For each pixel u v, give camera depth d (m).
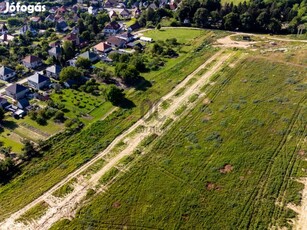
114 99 85.31
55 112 81.38
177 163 63.41
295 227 49.69
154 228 50.66
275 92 84.75
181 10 145.75
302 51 108.00
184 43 125.69
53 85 94.50
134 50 120.81
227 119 75.31
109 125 77.12
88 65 104.94
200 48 119.50
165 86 93.38
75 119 79.25
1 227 51.94
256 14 137.75
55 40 133.12
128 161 64.81
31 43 130.25
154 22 150.75
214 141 68.56
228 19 137.00
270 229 49.62
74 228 51.12
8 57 113.75
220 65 103.06
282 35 130.25
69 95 90.38
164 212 53.09
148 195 56.47
